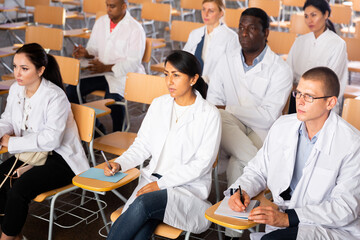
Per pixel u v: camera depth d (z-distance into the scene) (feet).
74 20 32.27
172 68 7.58
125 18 14.51
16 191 8.02
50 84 8.89
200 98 7.89
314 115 6.43
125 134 10.96
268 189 7.57
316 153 6.61
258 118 10.21
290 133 6.96
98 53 15.10
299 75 13.64
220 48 13.46
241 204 6.47
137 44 14.39
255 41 10.12
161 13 20.86
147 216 7.03
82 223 9.75
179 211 7.22
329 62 13.05
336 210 6.28
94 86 14.11
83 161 8.98
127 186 11.41
